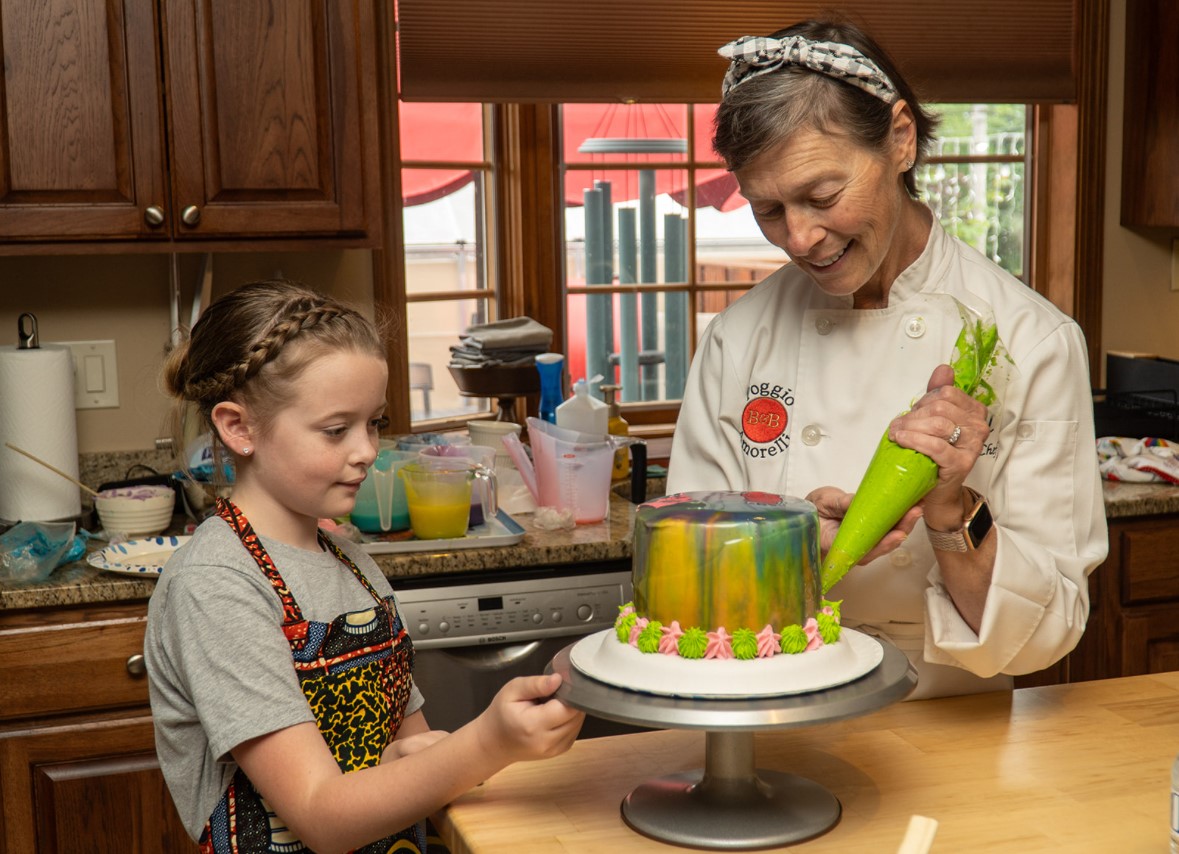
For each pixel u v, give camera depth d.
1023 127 3.20
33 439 2.23
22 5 2.10
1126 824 0.98
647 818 0.99
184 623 1.08
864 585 1.35
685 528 0.97
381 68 2.59
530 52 2.73
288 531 1.18
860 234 1.19
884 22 2.93
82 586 1.96
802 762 1.11
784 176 1.15
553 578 2.14
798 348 1.42
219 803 1.09
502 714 0.97
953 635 1.18
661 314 3.07
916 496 1.08
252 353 1.13
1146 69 3.04
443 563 2.09
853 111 1.14
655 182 3.01
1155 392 2.82
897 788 1.06
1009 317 1.30
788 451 1.41
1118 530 2.45
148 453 2.53
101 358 2.50
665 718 0.89
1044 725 1.19
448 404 2.95
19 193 2.13
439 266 2.90
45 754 1.96
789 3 2.85
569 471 2.28
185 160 2.20
